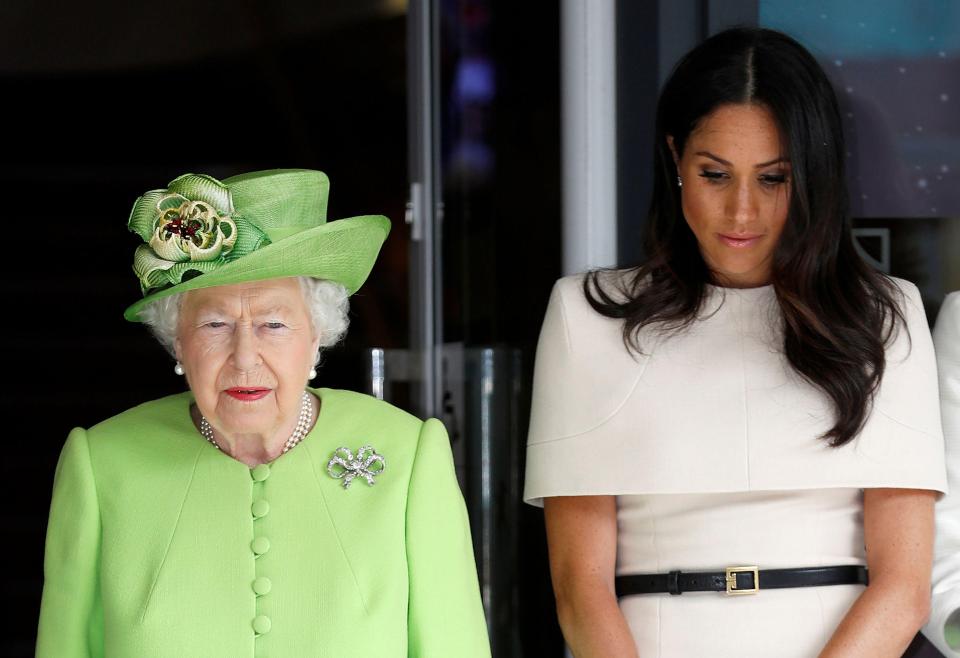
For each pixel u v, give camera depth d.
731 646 9.35
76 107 16.53
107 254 16.61
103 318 16.56
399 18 13.81
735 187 9.43
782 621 9.37
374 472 8.71
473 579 8.95
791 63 9.41
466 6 13.20
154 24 15.99
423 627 8.58
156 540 8.48
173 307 8.50
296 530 8.51
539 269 12.80
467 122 13.27
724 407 9.60
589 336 9.93
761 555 9.46
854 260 9.70
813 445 9.49
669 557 9.59
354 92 14.16
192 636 8.26
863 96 12.21
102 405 16.42
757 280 9.91
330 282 8.72
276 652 8.24
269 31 15.04
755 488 9.46
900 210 12.27
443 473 8.85
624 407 9.73
